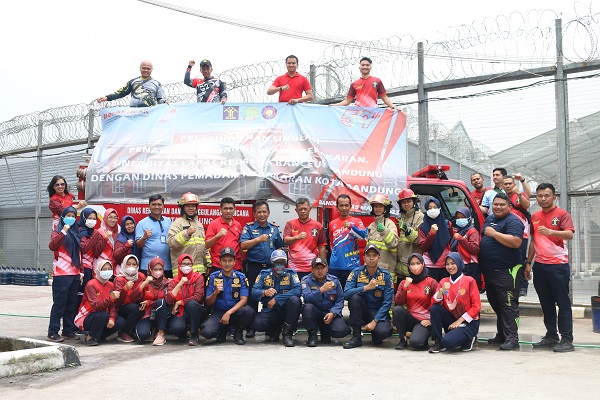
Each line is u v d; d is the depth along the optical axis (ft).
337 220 27.27
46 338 26.71
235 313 25.23
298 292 25.03
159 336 25.08
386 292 24.71
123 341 25.81
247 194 27.81
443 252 26.12
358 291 24.72
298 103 29.86
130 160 28.81
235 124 29.60
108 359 21.59
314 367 20.10
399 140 29.58
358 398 15.94
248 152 28.48
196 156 28.60
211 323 24.85
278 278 25.13
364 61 32.22
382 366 20.30
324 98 39.65
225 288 25.21
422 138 38.11
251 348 24.18
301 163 28.19
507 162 36.76
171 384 17.56
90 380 18.11
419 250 26.73
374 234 26.45
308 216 27.09
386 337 24.35
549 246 23.94
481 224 30.91
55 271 26.00
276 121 29.53
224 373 19.08
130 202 28.32
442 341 22.94
